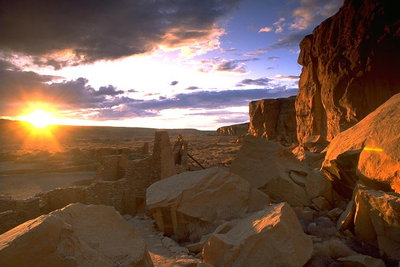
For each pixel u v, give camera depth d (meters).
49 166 36.81
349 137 13.98
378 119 12.29
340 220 10.49
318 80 36.53
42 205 14.91
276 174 15.28
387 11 28.44
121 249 5.52
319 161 20.95
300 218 11.69
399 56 27.72
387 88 28.02
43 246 4.15
